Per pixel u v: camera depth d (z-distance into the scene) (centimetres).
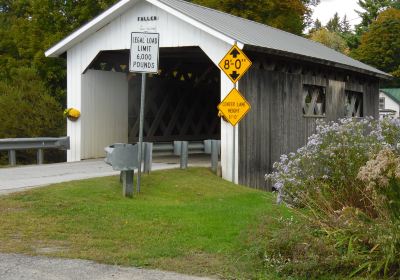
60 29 2634
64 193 923
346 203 714
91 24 1516
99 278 548
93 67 1645
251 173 1401
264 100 1456
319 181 743
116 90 1695
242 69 1211
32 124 2167
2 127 2138
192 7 1620
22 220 764
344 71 1936
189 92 1994
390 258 528
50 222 760
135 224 757
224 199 1063
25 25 2692
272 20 3275
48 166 1428
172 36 1435
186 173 1286
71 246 660
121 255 622
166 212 837
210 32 1337
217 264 596
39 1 2628
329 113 1852
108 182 1062
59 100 2561
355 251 564
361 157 736
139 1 1472
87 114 1602
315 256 555
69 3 2644
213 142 1368
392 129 775
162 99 1873
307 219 654
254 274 561
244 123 1372
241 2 3284
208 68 2020
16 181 1103
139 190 1025
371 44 5784
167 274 563
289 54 1415
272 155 1493
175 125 1938
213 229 738
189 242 676
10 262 596
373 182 556
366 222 608
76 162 1527
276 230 636
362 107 2198
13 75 2555
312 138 787
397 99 5525
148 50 1003
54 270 571
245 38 1334
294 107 1612
